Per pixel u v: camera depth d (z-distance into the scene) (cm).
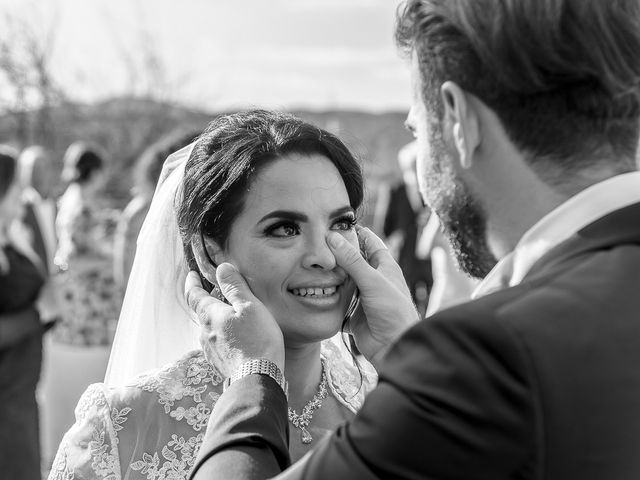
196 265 220
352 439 133
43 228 571
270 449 160
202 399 212
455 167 151
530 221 145
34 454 472
